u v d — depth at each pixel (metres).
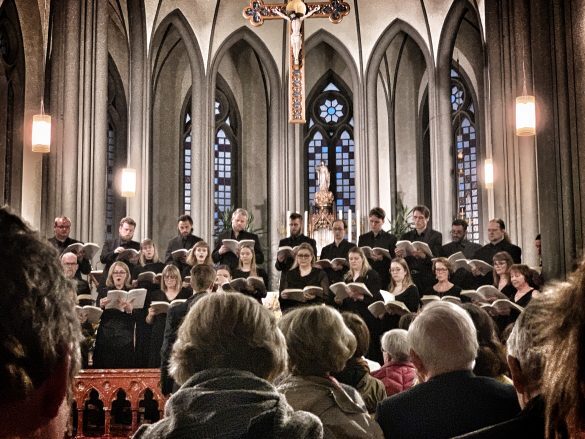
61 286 0.94
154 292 9.09
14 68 16.09
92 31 14.77
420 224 12.27
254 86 24.19
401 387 4.46
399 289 9.47
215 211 23.59
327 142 24.36
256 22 17.42
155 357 8.42
